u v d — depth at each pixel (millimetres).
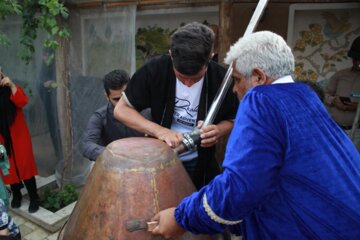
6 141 3154
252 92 1069
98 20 3521
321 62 3836
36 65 3867
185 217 1042
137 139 1315
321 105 1134
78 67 3658
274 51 1077
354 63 3432
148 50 4191
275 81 1103
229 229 1363
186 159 1660
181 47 1353
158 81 1575
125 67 3449
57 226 3234
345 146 1131
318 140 1035
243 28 3219
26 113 4184
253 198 950
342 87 3469
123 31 3389
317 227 1017
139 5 3373
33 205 3381
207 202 1000
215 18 3787
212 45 1405
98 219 1105
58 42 3426
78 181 3936
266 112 1012
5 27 3887
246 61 1101
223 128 1603
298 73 3859
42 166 4367
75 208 1250
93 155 2422
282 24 3422
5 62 4059
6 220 1720
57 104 3701
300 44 3775
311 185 1010
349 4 3502
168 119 1624
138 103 1632
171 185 1152
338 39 3762
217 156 3137
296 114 1033
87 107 3713
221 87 1438
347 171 1070
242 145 982
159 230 1069
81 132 3775
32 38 3248
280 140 999
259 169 950
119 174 1122
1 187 2223
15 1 3039
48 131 4207
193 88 1559
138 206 1089
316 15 3693
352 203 1034
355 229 1024
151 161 1153
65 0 3418
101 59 3590
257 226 1120
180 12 3631
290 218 1034
